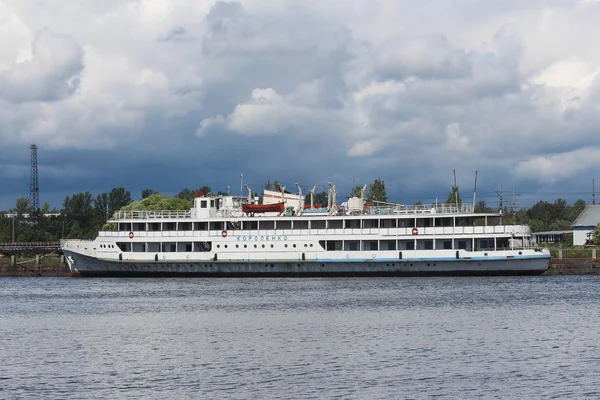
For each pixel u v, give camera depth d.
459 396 57.62
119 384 62.56
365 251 144.00
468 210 143.75
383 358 70.12
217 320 95.06
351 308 103.12
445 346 75.25
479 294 117.12
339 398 57.56
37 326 92.75
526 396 57.34
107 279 157.38
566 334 81.38
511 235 140.25
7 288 142.50
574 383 60.66
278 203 150.75
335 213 148.75
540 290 122.44
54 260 188.62
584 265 160.50
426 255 141.88
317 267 146.25
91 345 79.19
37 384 62.84
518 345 75.44
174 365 68.88
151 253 151.25
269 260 147.12
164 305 110.44
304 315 97.50
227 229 150.62
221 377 64.25
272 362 69.38
